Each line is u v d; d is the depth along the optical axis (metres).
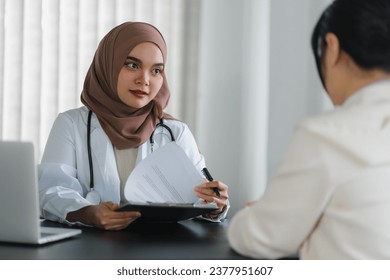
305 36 2.83
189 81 3.02
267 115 2.94
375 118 0.99
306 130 1.01
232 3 3.01
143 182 1.69
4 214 1.35
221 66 3.03
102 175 2.00
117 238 1.47
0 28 2.94
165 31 2.99
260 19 2.99
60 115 2.11
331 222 1.00
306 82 2.83
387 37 1.01
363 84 1.05
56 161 1.99
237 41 3.01
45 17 2.95
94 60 2.17
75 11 2.94
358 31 1.02
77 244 1.39
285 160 1.03
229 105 3.03
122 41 2.05
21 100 2.95
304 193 0.99
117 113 2.09
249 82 3.01
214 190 1.78
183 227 1.68
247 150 3.03
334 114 1.01
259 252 1.08
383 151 0.97
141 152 2.07
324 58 1.09
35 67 2.95
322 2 2.79
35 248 1.34
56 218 1.79
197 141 3.03
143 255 1.27
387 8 1.02
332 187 0.97
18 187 1.33
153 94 2.08
